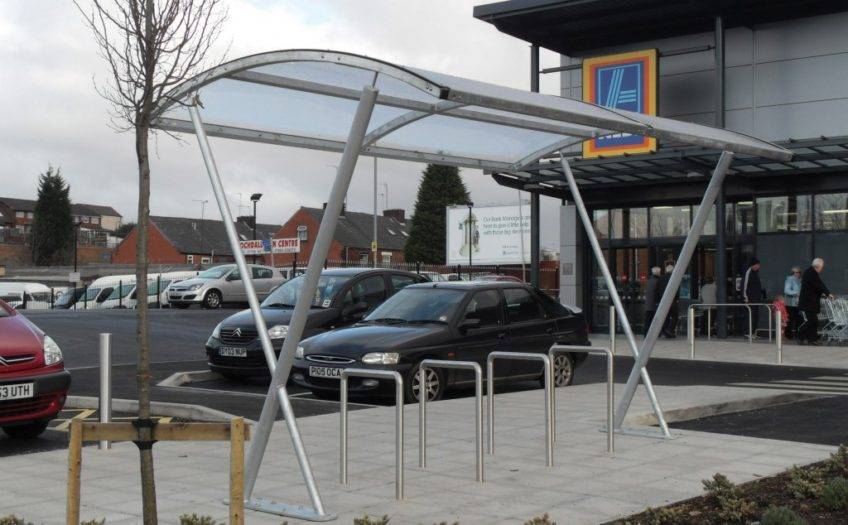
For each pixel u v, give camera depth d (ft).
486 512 20.45
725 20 79.51
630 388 30.45
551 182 82.23
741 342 75.10
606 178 81.41
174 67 17.94
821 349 68.08
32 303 165.37
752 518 19.29
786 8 77.05
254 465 21.34
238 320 48.21
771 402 39.99
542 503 21.22
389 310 43.62
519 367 43.06
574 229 90.22
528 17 80.07
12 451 29.17
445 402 38.27
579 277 89.97
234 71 21.38
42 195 299.99
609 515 20.07
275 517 20.26
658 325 29.78
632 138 76.07
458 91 18.79
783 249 78.89
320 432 31.04
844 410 38.22
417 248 301.43
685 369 57.62
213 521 16.33
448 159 31.04
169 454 27.32
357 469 25.27
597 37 86.07
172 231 296.71
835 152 68.80
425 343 40.01
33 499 21.79
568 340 45.21
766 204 79.87
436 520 19.79
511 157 32.24
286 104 25.39
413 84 18.76
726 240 83.15
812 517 19.56
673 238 85.92
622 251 88.74
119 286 136.87
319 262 20.16
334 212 19.79
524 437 29.94
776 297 79.00
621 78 81.97
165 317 89.71
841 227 76.38
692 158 71.77
